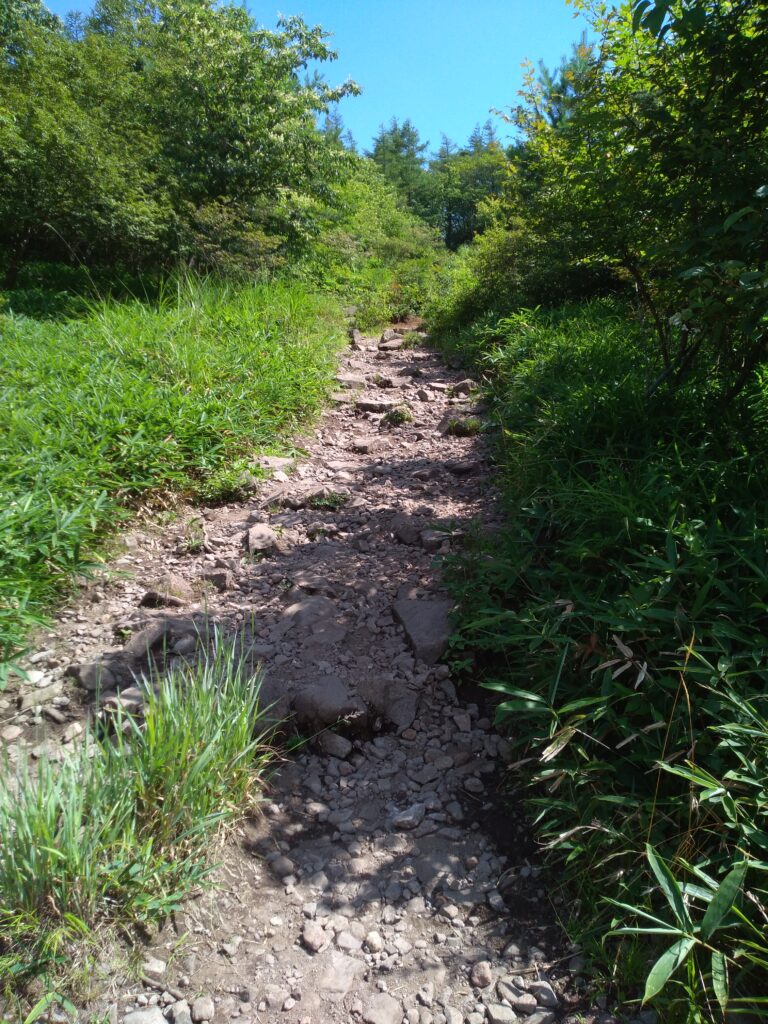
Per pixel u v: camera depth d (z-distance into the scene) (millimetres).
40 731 2668
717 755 2123
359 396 7707
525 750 2588
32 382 5094
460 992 1888
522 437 4656
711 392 3945
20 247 10312
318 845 2348
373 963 1972
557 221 4461
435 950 2004
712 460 3346
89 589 3576
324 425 6660
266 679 2939
